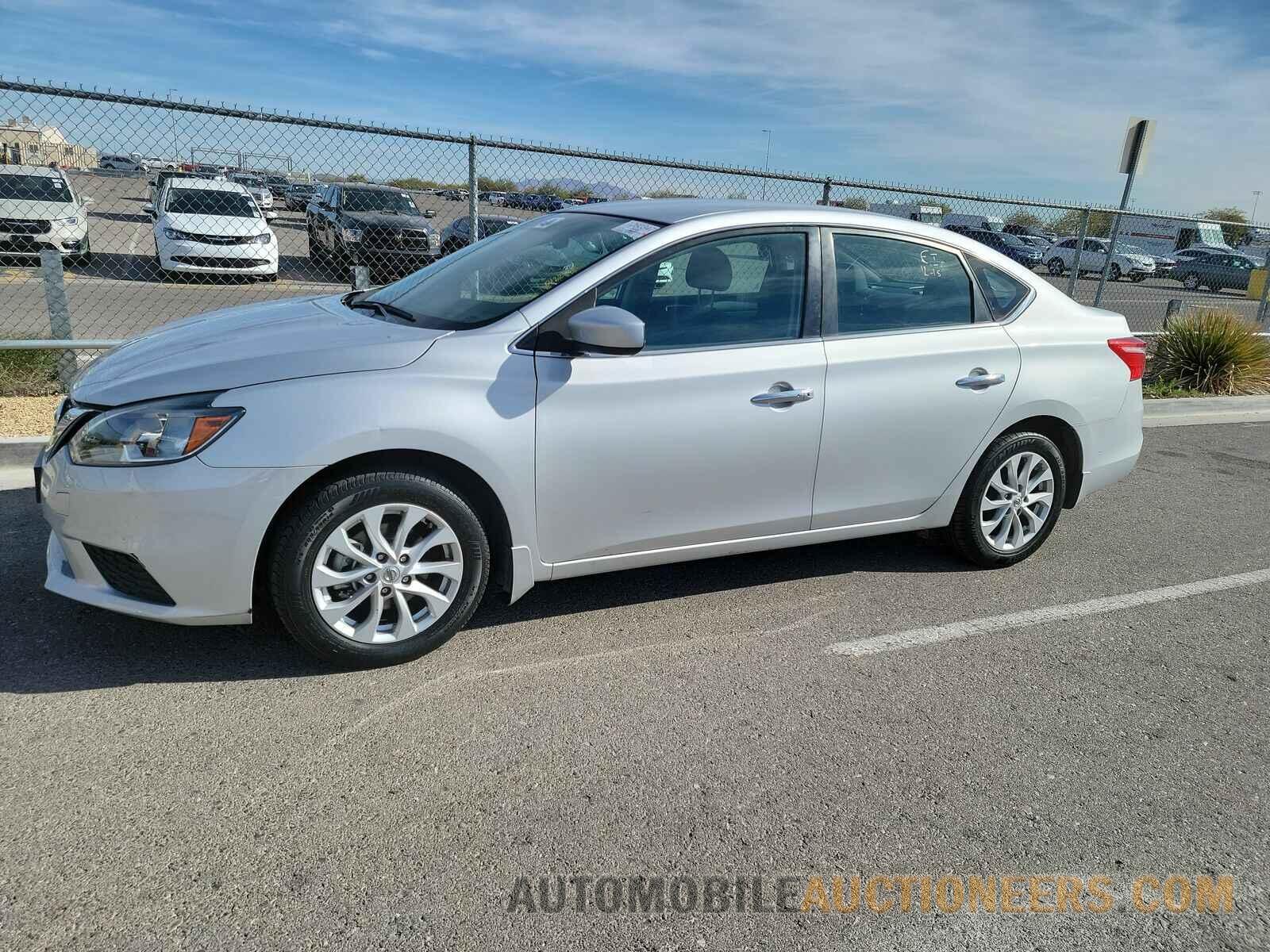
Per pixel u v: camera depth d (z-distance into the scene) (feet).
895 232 13.44
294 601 10.14
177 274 36.06
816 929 7.42
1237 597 14.92
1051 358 14.42
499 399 10.64
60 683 10.25
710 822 8.61
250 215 38.22
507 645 11.82
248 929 6.98
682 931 7.28
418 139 20.95
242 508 9.63
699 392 11.69
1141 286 53.21
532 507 11.10
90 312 32.65
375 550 10.44
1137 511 19.36
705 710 10.57
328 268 29.78
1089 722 10.85
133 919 7.02
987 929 7.54
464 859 7.90
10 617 11.58
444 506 10.63
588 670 11.32
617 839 8.29
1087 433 15.05
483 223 23.45
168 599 9.89
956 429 13.76
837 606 13.61
